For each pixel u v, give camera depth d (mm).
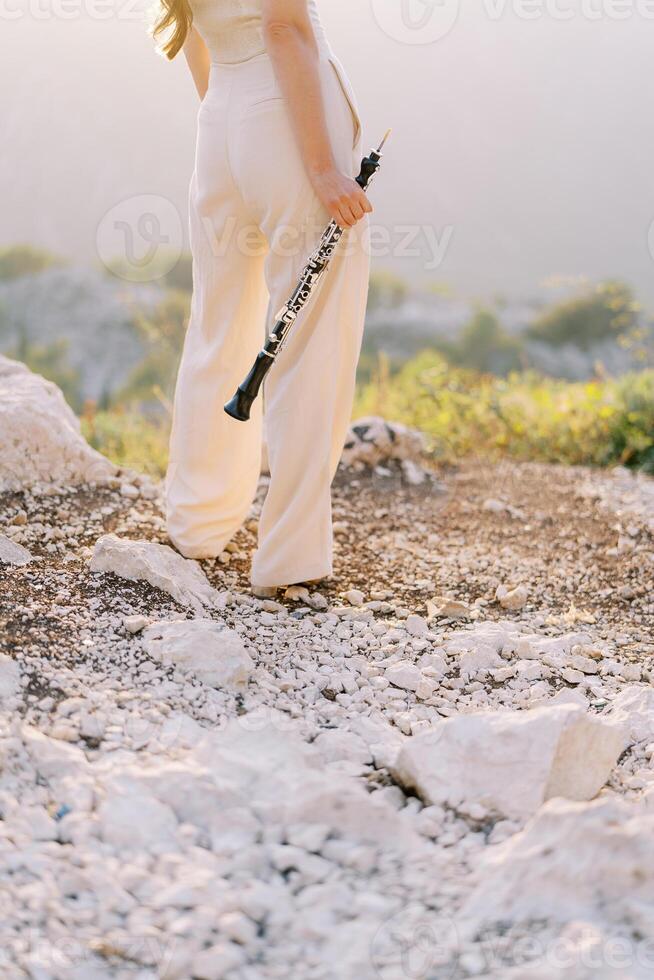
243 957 1551
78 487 3555
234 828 1854
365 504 3963
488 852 1842
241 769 1991
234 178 2713
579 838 1689
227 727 2148
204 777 1958
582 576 3447
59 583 2756
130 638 2525
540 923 1604
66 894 1678
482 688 2629
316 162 2566
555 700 2541
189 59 2982
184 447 3084
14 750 1990
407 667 2633
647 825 1695
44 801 1912
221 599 2865
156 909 1646
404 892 1716
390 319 27516
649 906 1608
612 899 1628
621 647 2973
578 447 5164
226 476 3102
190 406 3035
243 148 2629
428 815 1980
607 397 5461
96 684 2309
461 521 3871
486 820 1965
